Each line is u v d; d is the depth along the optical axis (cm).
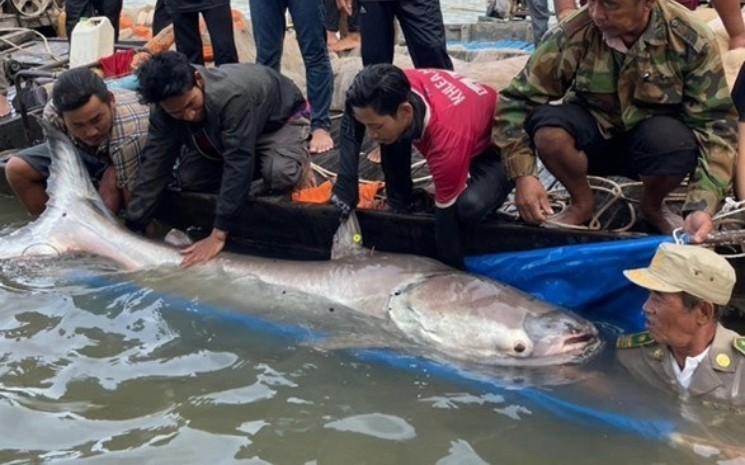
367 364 402
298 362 406
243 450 342
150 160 508
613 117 427
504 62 627
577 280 434
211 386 388
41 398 378
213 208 529
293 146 514
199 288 471
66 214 526
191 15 621
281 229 513
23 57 781
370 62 554
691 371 353
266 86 497
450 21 1303
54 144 530
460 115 424
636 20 389
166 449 342
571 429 350
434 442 346
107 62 647
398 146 460
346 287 450
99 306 459
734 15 493
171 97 461
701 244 386
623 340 384
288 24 862
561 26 423
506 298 418
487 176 447
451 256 455
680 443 335
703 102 403
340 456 338
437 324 417
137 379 394
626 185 479
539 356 396
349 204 473
